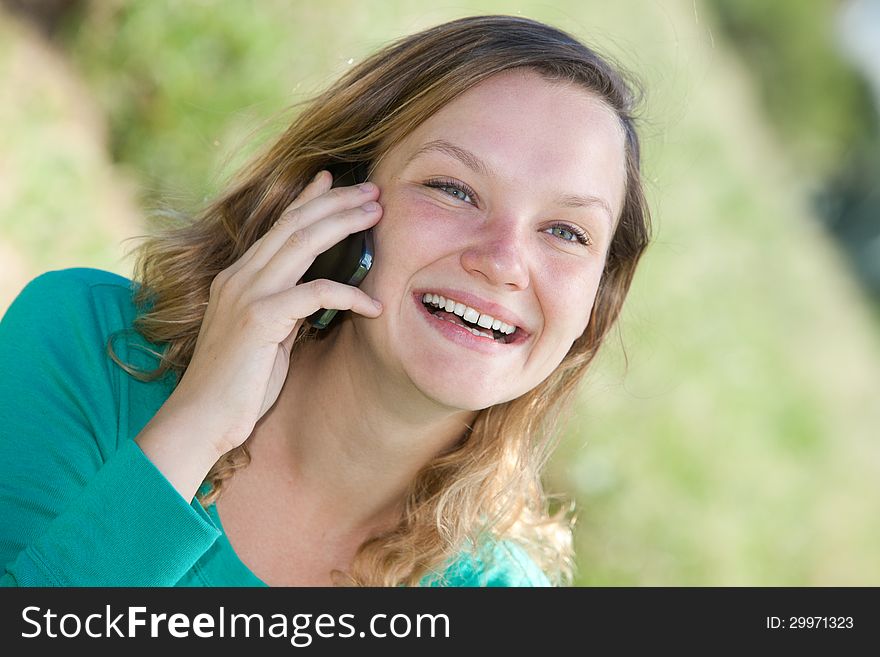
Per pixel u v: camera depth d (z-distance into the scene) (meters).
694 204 13.49
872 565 12.29
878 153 30.72
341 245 2.95
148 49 6.63
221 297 2.90
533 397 3.55
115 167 6.51
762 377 12.66
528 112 2.93
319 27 7.50
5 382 3.04
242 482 3.20
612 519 8.18
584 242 2.99
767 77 27.20
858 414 15.43
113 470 2.65
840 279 20.62
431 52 3.10
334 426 3.14
